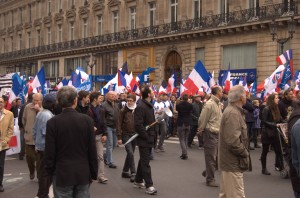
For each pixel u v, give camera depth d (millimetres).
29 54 62219
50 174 5594
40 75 15836
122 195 9188
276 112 11203
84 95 9648
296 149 5391
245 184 10250
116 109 12570
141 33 40562
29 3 63844
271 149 16031
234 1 31953
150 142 9281
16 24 67812
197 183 10414
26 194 9328
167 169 12336
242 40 31047
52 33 57312
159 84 38562
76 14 51938
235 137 6434
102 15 47062
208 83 17672
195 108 17297
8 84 18766
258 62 29812
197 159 14234
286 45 28047
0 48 73562
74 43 51438
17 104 15586
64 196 5473
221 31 32031
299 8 27250
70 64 53062
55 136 5500
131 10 43188
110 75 42500
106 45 44594
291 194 9281
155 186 10078
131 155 10820
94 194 9273
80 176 5457
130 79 19375
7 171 12125
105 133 10367
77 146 5508
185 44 35938
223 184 6832
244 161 6590
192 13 36031
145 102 9320
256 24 29281
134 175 10625
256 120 16812
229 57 32312
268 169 12203
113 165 12539
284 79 17906
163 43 38312
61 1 55750
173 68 37594
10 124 9602
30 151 10367
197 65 16594
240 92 6609
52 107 8711
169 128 21562
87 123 5609
